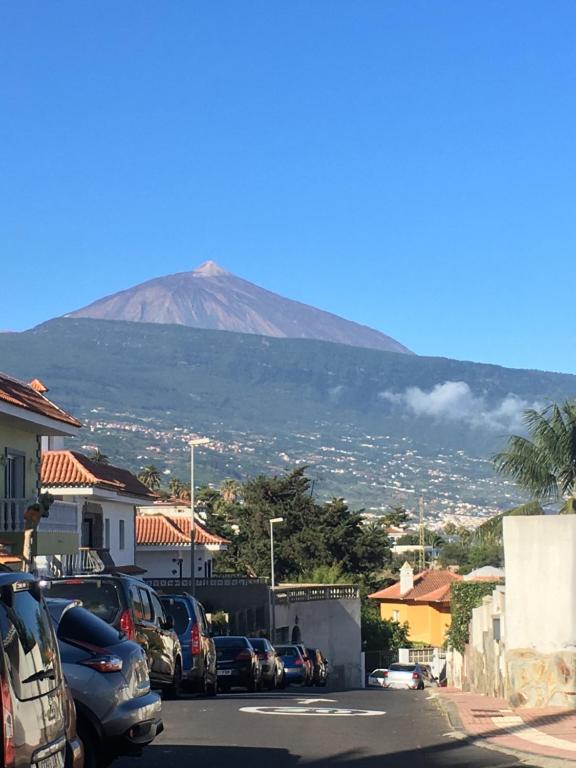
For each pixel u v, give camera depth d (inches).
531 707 712.4
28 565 956.6
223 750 510.9
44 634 298.4
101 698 408.2
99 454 4215.1
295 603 2568.9
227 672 1170.6
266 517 3880.4
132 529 2182.6
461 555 5590.6
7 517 1256.2
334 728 603.2
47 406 1400.1
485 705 745.6
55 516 1411.2
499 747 517.3
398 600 3235.7
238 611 2374.5
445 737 564.4
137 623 683.4
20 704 266.4
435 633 3115.2
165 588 2336.4
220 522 4033.0
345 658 2746.1
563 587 713.0
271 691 1234.6
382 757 493.0
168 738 552.7
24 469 1360.7
